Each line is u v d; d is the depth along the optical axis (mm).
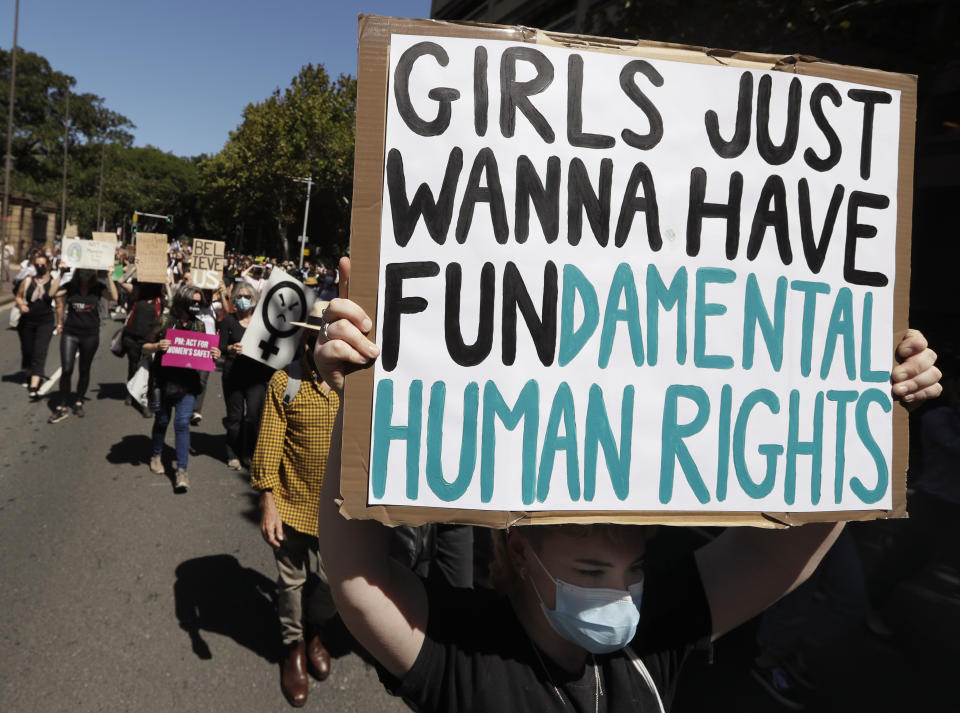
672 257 1265
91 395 9234
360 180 1193
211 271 9086
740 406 1287
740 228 1292
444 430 1200
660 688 1417
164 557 4562
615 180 1249
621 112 1254
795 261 1314
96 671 3293
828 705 3461
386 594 1280
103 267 11336
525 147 1222
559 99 1234
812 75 1326
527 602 1380
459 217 1208
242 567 4480
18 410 8195
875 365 1353
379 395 1190
